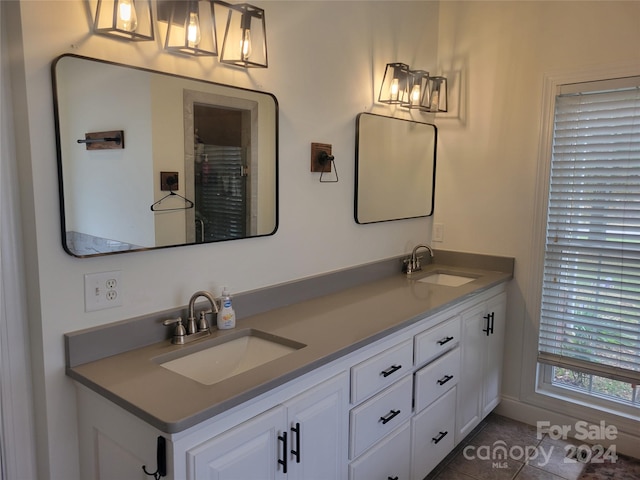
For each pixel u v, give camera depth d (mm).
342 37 2334
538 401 2855
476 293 2475
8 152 1354
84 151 1433
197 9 1600
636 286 2498
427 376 2129
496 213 2908
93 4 1427
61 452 1465
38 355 1414
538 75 2686
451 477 2383
